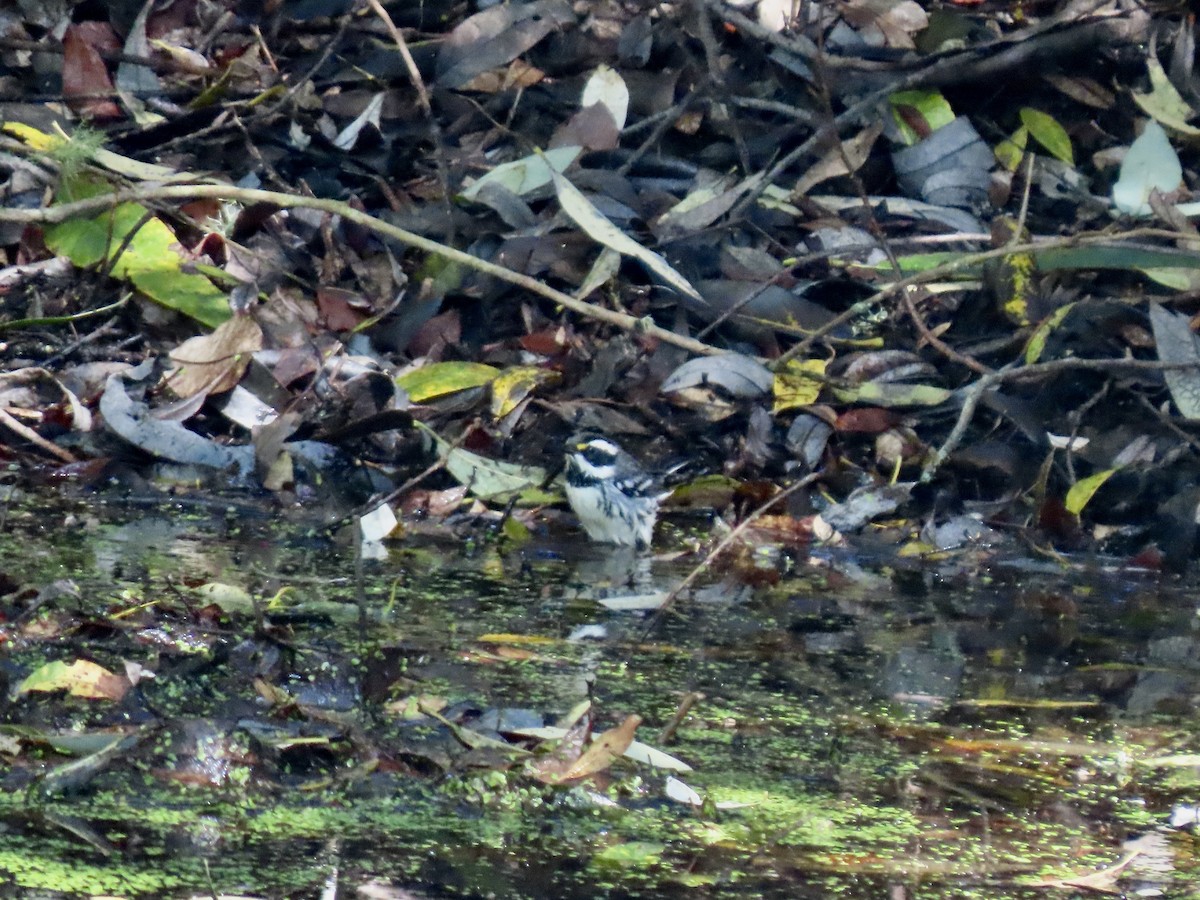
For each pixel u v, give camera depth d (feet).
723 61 44.62
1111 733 23.39
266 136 41.88
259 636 23.61
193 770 20.11
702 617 28.53
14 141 37.60
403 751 20.72
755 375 37.40
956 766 21.84
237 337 35.91
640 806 20.08
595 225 37.19
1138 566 33.68
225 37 45.16
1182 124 43.34
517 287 39.58
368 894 17.08
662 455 36.60
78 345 36.78
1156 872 18.58
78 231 38.29
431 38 45.27
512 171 40.52
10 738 20.17
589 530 33.53
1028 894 17.89
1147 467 36.09
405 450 35.06
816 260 40.86
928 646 27.50
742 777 21.11
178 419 34.96
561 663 25.08
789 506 35.14
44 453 34.45
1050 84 44.70
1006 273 38.93
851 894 17.72
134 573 27.73
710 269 40.52
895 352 38.60
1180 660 27.27
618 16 45.52
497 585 29.63
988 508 35.53
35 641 23.26
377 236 40.09
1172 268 38.93
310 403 35.76
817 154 42.98
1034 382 37.81
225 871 17.49
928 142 43.27
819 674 25.53
